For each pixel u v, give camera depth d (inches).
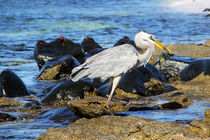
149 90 594.2
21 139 384.8
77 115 470.9
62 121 453.7
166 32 1321.4
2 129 422.3
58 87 565.6
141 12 1937.7
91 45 986.1
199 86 598.9
